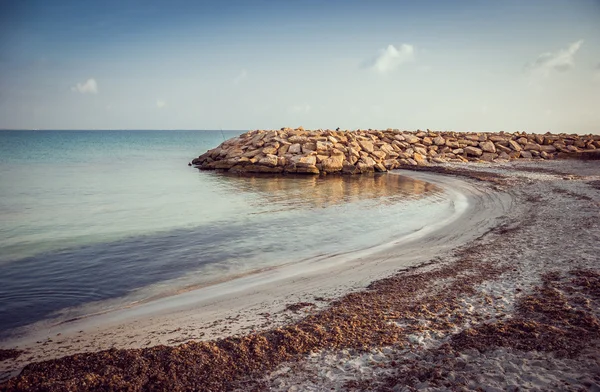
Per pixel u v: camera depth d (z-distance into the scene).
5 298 10.34
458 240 15.37
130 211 22.48
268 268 12.86
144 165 54.25
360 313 8.87
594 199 21.45
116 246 15.31
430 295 9.77
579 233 14.63
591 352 6.52
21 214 21.31
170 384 6.30
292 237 16.89
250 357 7.11
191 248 15.18
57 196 27.67
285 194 29.50
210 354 7.15
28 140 139.25
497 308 8.69
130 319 9.09
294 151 46.59
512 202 22.89
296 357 7.12
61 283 11.46
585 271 10.48
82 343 7.96
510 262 11.91
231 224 19.33
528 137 60.94
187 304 9.95
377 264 12.89
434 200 26.17
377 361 6.87
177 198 27.34
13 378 6.45
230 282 11.56
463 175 38.59
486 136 61.38
